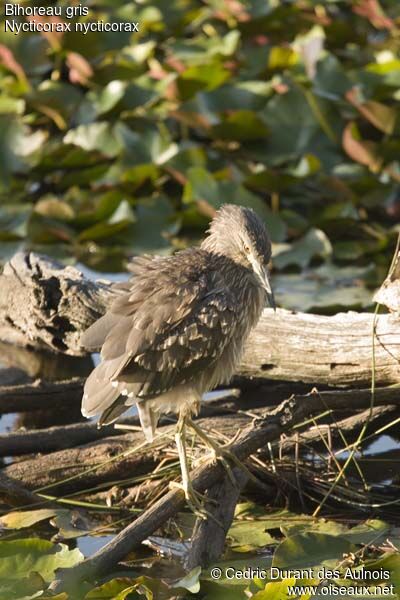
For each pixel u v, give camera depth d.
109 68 17.48
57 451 10.52
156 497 9.86
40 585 8.04
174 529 9.40
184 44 18.61
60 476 10.12
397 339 10.14
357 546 8.80
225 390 12.25
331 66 16.91
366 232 15.59
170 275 9.44
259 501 9.97
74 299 12.10
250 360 11.14
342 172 16.33
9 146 16.78
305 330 10.77
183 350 9.09
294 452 10.30
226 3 19.06
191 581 7.96
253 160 16.53
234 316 9.38
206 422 10.66
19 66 17.52
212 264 9.70
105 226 15.08
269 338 10.95
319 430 10.44
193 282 9.37
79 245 15.27
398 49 18.88
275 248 14.95
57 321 12.45
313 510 9.78
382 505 9.62
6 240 15.38
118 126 16.58
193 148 16.19
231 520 8.92
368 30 20.20
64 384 11.55
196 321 9.14
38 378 12.34
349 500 9.80
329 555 8.51
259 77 17.72
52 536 9.41
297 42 18.00
